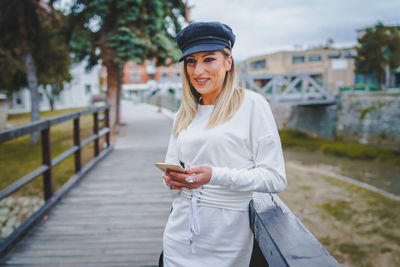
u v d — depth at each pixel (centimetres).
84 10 983
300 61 3772
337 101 2244
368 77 3406
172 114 1788
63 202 349
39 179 611
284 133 2547
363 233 720
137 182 427
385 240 682
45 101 2766
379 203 912
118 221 299
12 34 963
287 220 96
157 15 1001
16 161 771
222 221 105
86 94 3200
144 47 991
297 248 80
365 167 1482
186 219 111
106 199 360
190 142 108
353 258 609
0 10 875
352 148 1819
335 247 654
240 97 105
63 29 1042
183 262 110
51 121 333
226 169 96
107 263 227
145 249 247
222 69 105
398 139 1805
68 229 281
